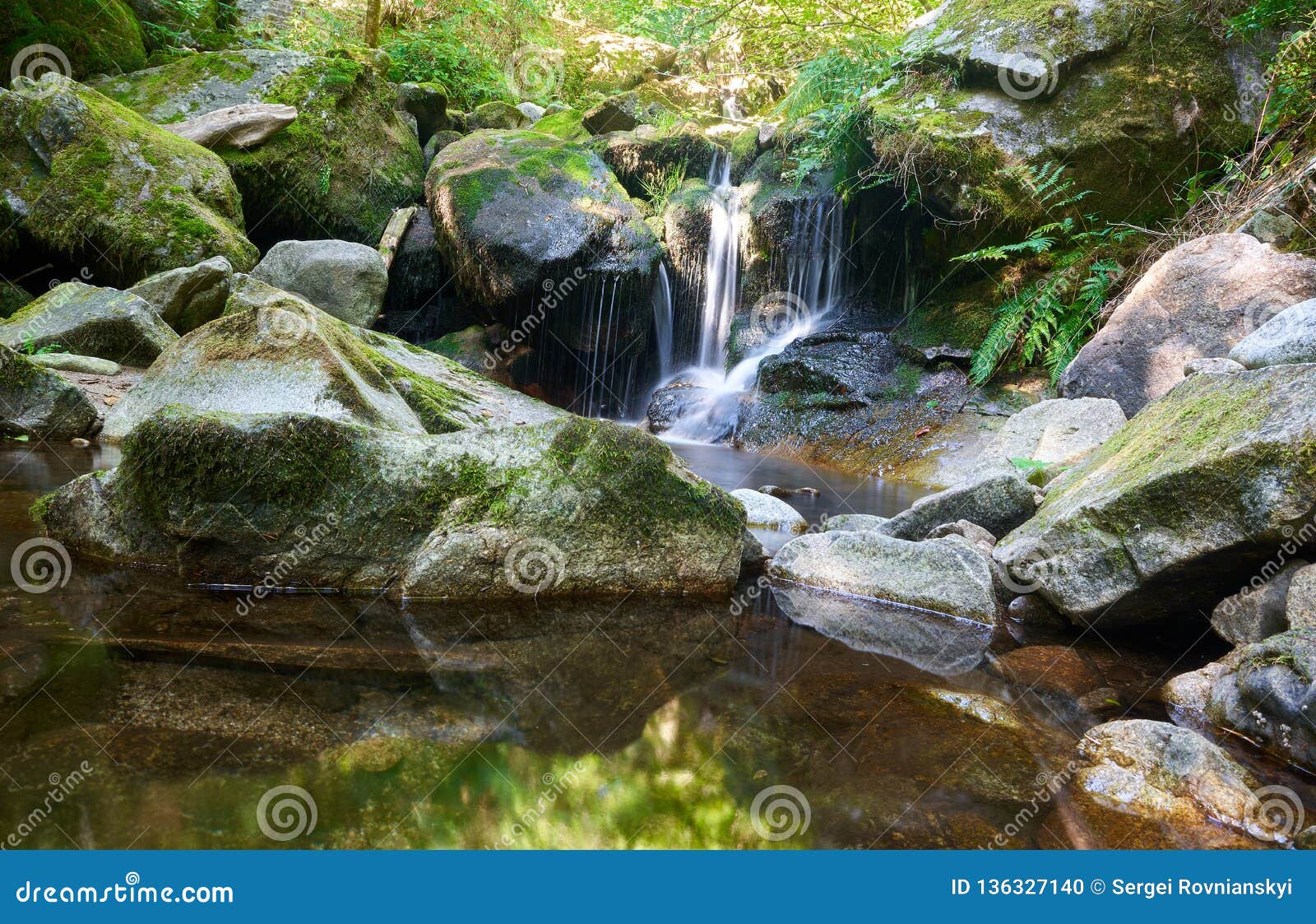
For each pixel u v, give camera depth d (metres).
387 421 4.06
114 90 9.51
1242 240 5.25
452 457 3.09
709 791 1.86
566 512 3.10
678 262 9.20
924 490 5.68
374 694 2.17
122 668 2.17
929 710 2.33
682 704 2.28
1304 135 5.89
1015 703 2.42
